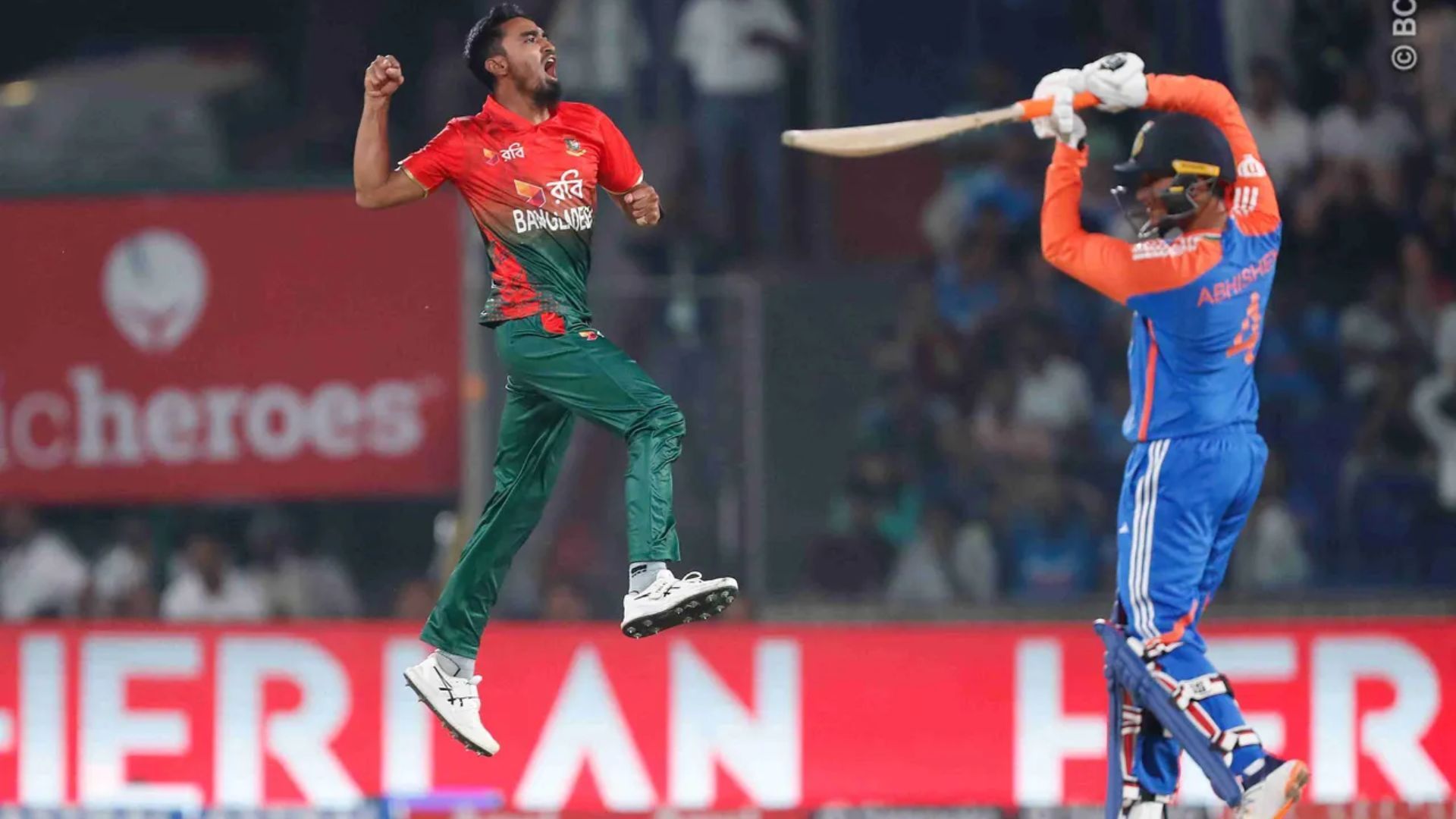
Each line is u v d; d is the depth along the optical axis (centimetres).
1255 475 2025
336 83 4959
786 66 4744
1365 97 4659
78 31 4975
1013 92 4812
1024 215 4600
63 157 4638
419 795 3111
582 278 1989
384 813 3097
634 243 4438
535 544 4019
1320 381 4153
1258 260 1988
